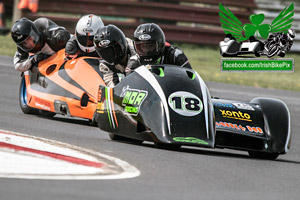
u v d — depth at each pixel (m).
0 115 27.05
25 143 19.38
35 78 29.05
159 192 13.60
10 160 16.30
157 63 23.36
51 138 21.58
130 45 24.84
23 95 29.72
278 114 21.61
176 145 20.20
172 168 16.97
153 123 19.84
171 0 77.44
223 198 13.55
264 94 45.50
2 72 43.31
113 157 18.05
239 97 42.19
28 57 30.09
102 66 24.72
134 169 16.41
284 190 15.37
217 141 20.91
